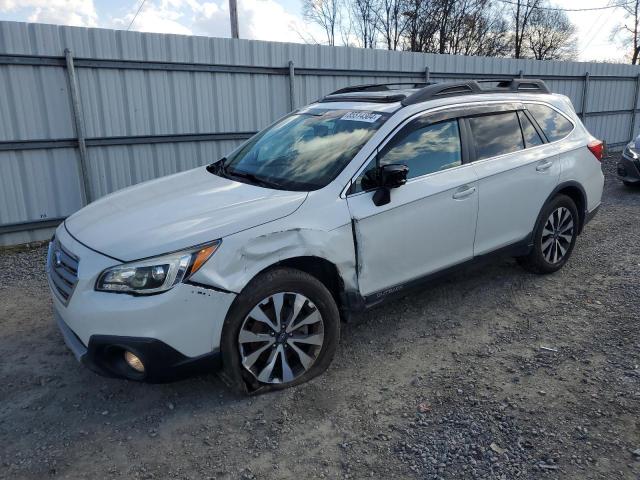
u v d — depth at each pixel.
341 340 4.15
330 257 3.51
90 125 7.68
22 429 3.18
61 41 7.22
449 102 4.38
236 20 12.05
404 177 3.64
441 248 4.17
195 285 3.02
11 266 6.37
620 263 5.70
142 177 8.28
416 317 4.51
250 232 3.20
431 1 32.06
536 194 4.86
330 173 3.73
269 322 3.30
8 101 7.03
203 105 8.60
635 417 3.11
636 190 9.90
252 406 3.33
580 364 3.71
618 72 15.88
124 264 2.99
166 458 2.92
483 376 3.61
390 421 3.17
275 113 9.42
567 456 2.82
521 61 13.39
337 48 9.91
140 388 3.57
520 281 5.22
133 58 7.81
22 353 4.08
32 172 7.38
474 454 2.86
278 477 2.75
